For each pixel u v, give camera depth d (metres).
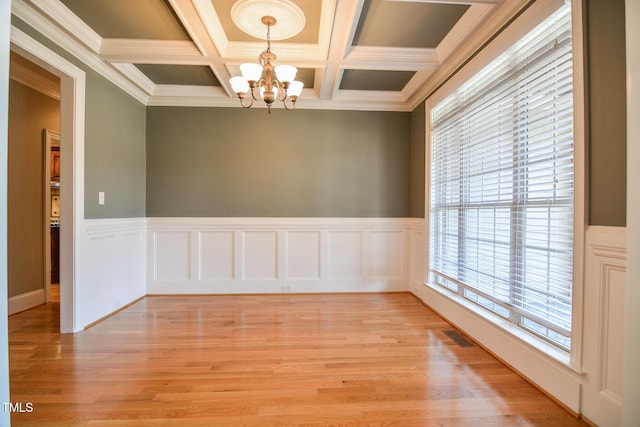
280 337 2.59
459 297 2.88
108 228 3.06
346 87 3.67
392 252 4.05
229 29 2.51
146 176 3.82
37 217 3.43
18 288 3.21
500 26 2.19
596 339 1.51
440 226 3.27
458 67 2.78
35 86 3.32
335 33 2.41
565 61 1.66
